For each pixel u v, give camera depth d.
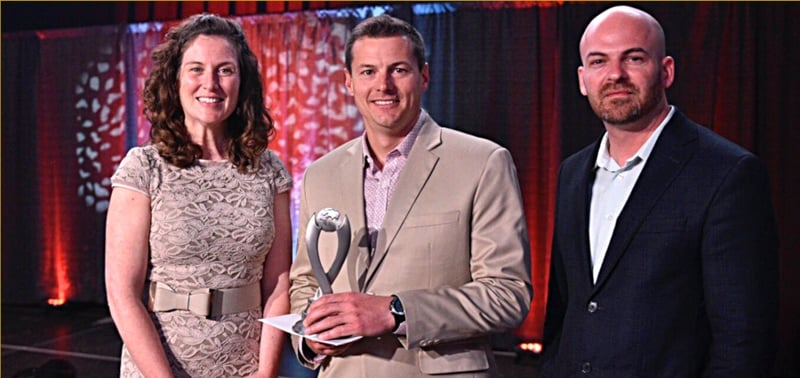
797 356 4.27
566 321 1.68
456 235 1.61
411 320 1.51
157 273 1.75
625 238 1.56
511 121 4.87
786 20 4.29
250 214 1.79
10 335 5.34
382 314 1.53
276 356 1.82
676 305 1.51
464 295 1.55
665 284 1.52
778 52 4.30
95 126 6.00
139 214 1.72
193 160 1.76
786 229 4.30
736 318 1.43
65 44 6.04
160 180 1.74
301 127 5.44
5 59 6.20
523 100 4.84
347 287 1.67
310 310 1.54
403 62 1.62
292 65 5.45
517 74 4.85
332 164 1.79
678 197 1.53
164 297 1.75
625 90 1.56
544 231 4.82
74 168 6.07
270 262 1.89
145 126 5.87
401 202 1.64
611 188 1.64
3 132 6.23
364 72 1.63
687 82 4.47
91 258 6.07
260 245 1.81
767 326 1.43
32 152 6.19
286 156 5.48
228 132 1.85
